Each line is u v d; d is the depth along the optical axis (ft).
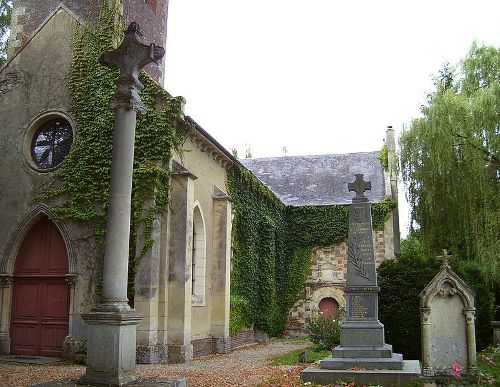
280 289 84.02
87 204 48.34
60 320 48.34
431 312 29.01
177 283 45.75
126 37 28.48
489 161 49.49
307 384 30.63
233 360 47.50
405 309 45.75
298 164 104.32
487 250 47.78
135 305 44.16
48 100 52.03
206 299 54.95
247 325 67.00
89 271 47.19
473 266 50.26
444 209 50.44
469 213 48.85
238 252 64.75
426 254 51.75
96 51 51.65
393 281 46.70
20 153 51.62
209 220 56.54
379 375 30.76
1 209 51.01
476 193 48.88
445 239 51.75
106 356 24.80
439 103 51.01
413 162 51.37
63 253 49.60
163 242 46.01
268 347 63.41
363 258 36.94
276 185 98.73
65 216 48.60
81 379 24.73
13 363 43.88
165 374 36.40
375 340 34.94
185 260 45.93
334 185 95.45
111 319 24.94
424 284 45.73
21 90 53.11
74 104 50.98
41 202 49.85
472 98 50.67
